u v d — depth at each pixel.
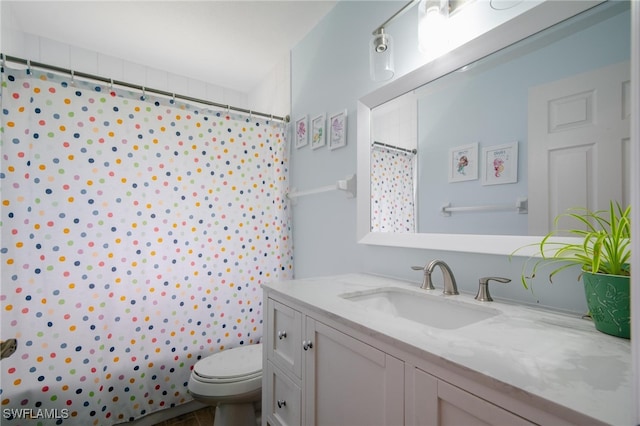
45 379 1.42
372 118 1.48
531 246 0.92
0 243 1.32
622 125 0.77
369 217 1.48
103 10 1.75
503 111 1.00
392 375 0.69
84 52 2.14
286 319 1.12
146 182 1.68
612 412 0.41
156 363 1.69
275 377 1.19
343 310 0.88
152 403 1.68
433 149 1.21
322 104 1.83
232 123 1.95
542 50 0.91
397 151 1.35
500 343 0.64
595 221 0.80
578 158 0.84
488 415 0.52
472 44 1.06
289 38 2.03
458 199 1.12
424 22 1.13
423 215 1.24
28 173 1.39
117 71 2.26
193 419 1.80
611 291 0.67
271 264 2.05
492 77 1.03
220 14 1.79
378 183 1.43
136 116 1.66
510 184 0.98
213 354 1.72
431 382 0.61
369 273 1.49
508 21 0.96
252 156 2.01
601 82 0.80
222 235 1.89
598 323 0.70
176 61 2.31
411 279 1.29
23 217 1.38
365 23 1.52
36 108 1.42
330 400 0.90
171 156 1.75
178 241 1.76
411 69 1.30
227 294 1.90
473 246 1.06
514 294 0.97
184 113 1.80
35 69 1.48
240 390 1.41
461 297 1.02
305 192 1.82
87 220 1.52
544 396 0.45
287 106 2.20
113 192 1.59
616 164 0.77
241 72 2.49
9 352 0.82
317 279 1.35
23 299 1.38
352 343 0.80
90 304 1.52
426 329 0.73
